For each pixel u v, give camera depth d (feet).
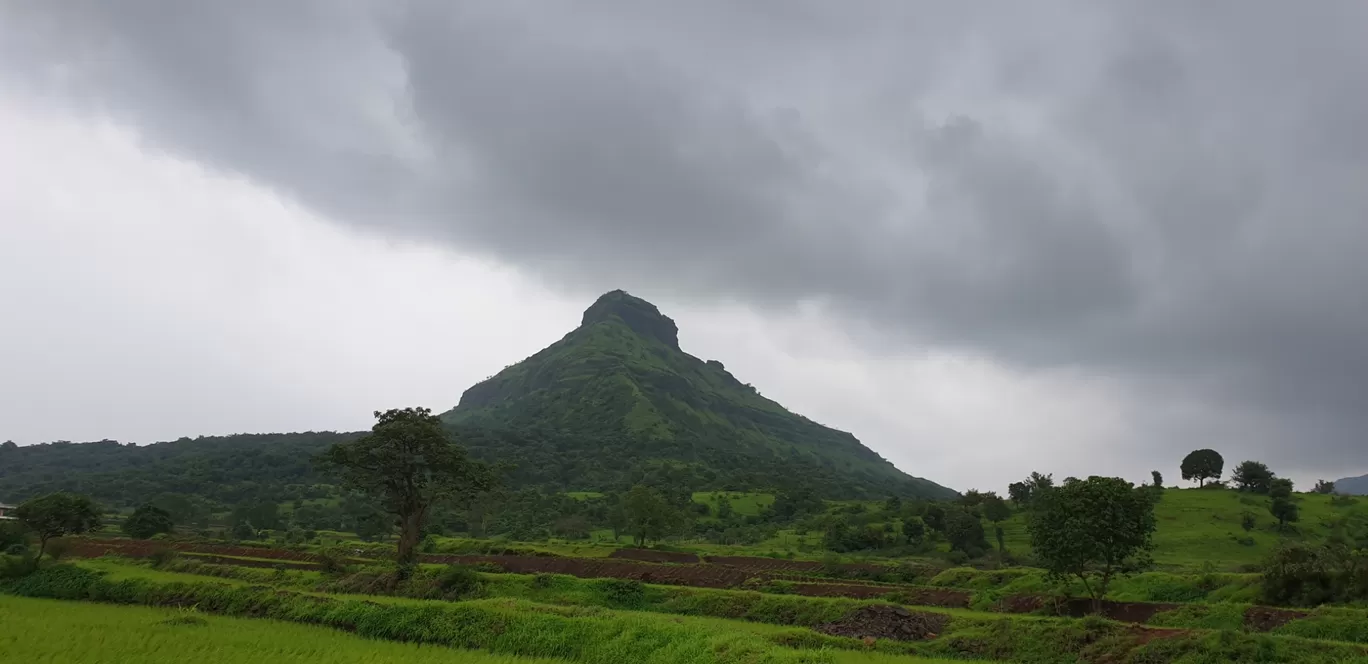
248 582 188.44
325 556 203.21
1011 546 321.11
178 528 413.39
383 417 203.10
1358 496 407.44
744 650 87.81
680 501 475.72
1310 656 82.84
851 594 171.83
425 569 173.27
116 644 90.89
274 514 415.44
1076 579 171.01
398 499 201.98
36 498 183.11
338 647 97.19
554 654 100.48
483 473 209.36
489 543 274.98
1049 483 385.50
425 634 111.86
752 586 183.21
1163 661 89.25
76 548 264.11
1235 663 84.33
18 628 100.78
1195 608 128.47
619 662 94.73
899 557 307.37
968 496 390.01
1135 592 158.61
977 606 157.07
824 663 83.25
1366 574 126.11
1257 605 127.03
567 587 161.68
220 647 91.91
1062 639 100.78
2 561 177.27
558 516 442.09
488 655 96.32
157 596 145.89
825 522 411.54
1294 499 395.55
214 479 602.85
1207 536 320.70
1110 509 138.92
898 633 116.88
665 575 200.64
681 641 94.63
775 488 583.58
